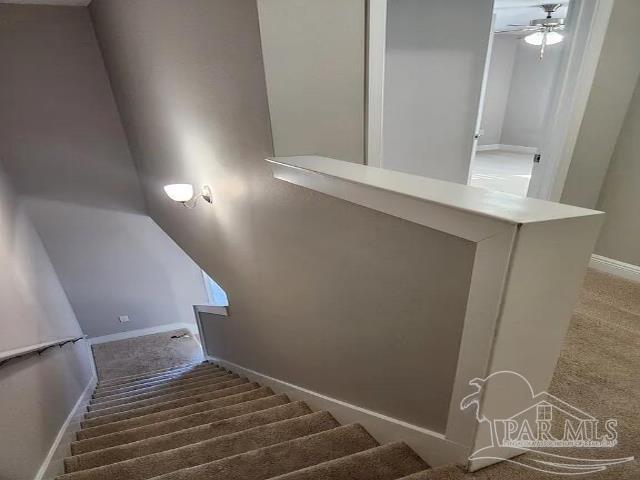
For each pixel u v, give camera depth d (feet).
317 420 5.76
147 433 6.71
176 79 7.28
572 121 7.59
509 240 2.63
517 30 23.22
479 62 10.07
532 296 2.92
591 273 8.48
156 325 18.10
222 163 6.86
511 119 29.86
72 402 9.91
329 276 4.95
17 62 11.08
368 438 4.92
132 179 13.92
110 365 16.07
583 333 6.06
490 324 2.95
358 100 5.50
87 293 16.01
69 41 11.36
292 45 4.78
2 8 10.48
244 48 5.00
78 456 5.83
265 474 4.47
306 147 5.34
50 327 10.75
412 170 10.77
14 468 5.27
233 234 7.52
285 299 6.37
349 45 5.16
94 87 12.13
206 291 18.35
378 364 4.53
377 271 4.08
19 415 5.99
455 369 3.48
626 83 7.56
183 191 8.07
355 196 3.94
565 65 7.61
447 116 10.43
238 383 9.56
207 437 6.01
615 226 8.27
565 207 2.95
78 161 12.94
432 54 9.69
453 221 3.01
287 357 7.07
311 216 4.89
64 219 13.78
